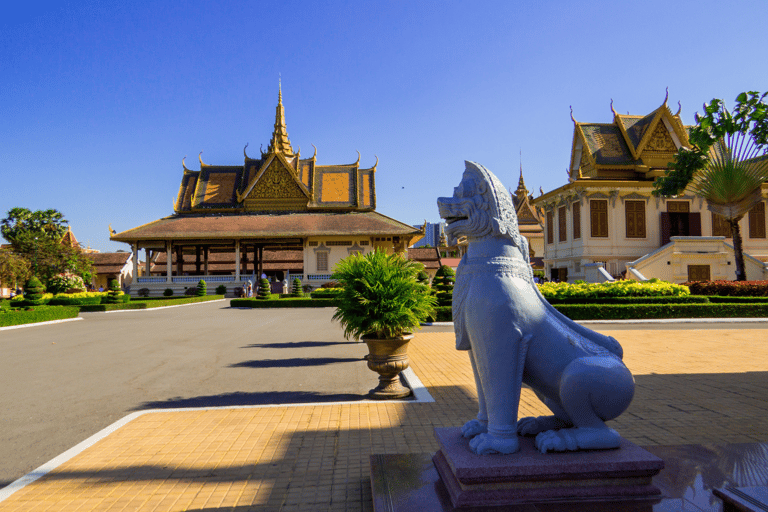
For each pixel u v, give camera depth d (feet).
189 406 21.09
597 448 9.99
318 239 142.51
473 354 11.16
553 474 9.27
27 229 171.22
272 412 19.07
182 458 14.28
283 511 10.97
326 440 15.64
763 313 55.88
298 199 162.40
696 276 92.22
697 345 36.09
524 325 10.33
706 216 102.17
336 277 22.44
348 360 32.35
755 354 31.96
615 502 9.22
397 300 21.22
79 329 55.21
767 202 102.63
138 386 25.12
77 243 172.35
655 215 101.30
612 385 9.82
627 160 108.37
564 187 103.65
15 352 37.42
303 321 61.41
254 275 142.41
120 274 182.19
